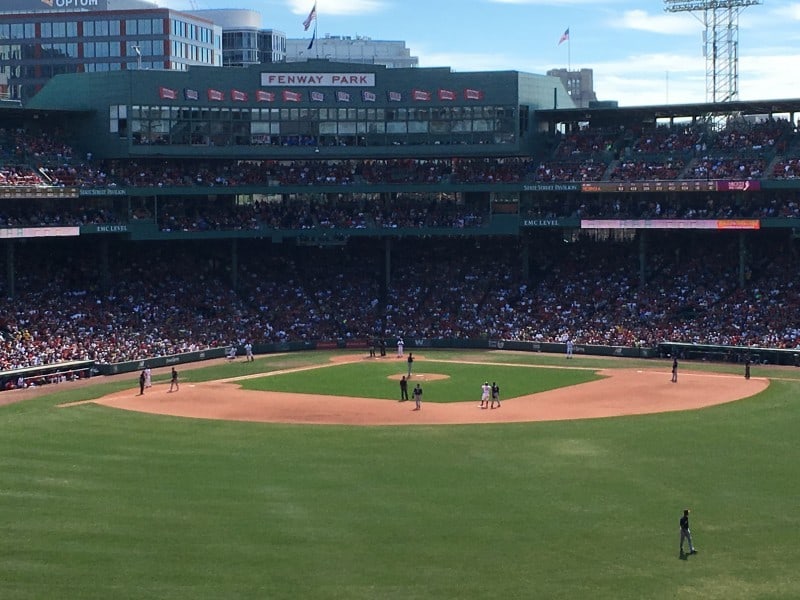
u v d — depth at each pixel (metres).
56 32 188.12
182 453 61.50
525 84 125.44
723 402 77.31
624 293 115.81
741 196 115.69
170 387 86.56
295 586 41.19
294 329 114.75
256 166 125.06
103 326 105.62
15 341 96.75
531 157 127.56
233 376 93.69
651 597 40.16
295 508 50.41
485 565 43.28
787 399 77.75
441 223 123.44
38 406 76.94
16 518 48.84
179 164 122.38
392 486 54.19
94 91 117.38
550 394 82.38
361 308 119.44
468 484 54.53
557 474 56.50
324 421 71.62
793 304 106.50
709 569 42.78
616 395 81.44
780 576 42.06
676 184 112.94
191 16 197.50
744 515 49.25
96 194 109.62
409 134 124.94
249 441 64.94
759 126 121.50
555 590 40.81
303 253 127.50
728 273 114.69
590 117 128.38
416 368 98.06
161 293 115.38
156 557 44.06
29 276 110.62
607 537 46.44
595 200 122.31
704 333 104.81
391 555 44.34
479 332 114.31
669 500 51.56
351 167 127.00
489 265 125.19
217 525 47.94
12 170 108.62
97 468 57.78
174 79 118.38
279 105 122.81
